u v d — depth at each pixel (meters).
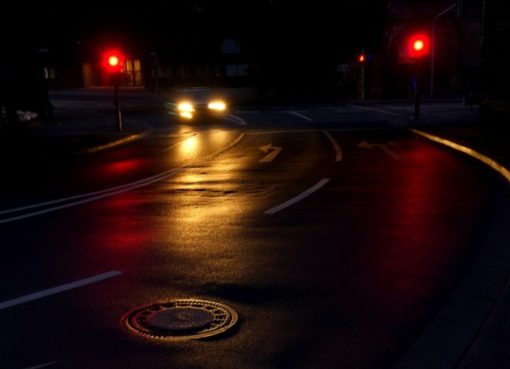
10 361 3.98
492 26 20.64
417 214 8.23
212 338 4.28
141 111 36.03
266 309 4.83
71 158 16.48
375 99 44.06
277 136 21.03
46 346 4.20
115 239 7.23
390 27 43.47
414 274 5.64
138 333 4.39
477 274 5.59
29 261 6.36
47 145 18.72
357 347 4.12
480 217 7.94
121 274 5.82
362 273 5.70
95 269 6.01
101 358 4.00
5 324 4.62
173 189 10.95
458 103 37.19
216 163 14.76
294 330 4.41
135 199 10.00
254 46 44.28
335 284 5.41
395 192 9.98
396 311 4.75
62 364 3.93
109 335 4.37
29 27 27.20
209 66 53.78
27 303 5.07
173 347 4.14
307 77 44.69
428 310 4.76
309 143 18.53
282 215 8.37
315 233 7.28
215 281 5.55
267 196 9.93
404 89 44.97
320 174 12.30
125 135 21.56
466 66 45.03
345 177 11.77
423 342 4.17
